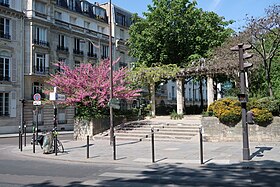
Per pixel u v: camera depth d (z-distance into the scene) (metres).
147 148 14.62
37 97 16.48
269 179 7.95
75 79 20.52
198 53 28.80
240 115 15.91
